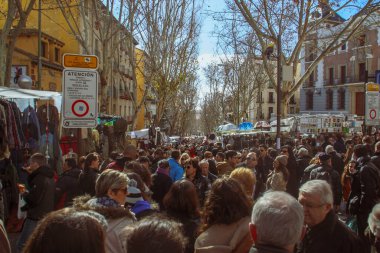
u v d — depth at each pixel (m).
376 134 19.12
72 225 1.76
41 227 1.80
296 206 2.50
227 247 3.15
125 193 4.03
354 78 46.19
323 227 3.34
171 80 28.44
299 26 18.28
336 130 24.30
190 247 3.76
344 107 48.16
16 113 8.38
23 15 11.69
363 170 6.47
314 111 52.25
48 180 6.00
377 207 3.36
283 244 2.40
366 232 3.74
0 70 11.16
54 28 29.31
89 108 7.23
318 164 8.52
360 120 28.23
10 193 6.98
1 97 8.35
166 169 7.10
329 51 18.69
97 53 32.06
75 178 6.56
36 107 10.62
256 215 2.50
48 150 9.65
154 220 2.15
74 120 7.16
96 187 4.00
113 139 17.64
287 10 17.91
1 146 7.01
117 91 43.72
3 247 2.86
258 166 10.35
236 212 3.29
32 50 25.12
